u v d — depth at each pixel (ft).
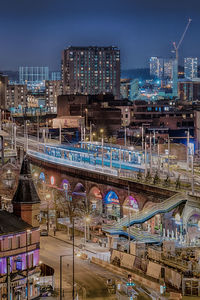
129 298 288.51
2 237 286.25
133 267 343.87
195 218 419.54
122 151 641.40
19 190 318.24
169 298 291.58
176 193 418.51
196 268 315.37
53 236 434.30
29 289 294.25
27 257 275.39
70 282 321.11
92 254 382.22
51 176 625.82
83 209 488.44
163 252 343.26
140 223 415.44
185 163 599.57
